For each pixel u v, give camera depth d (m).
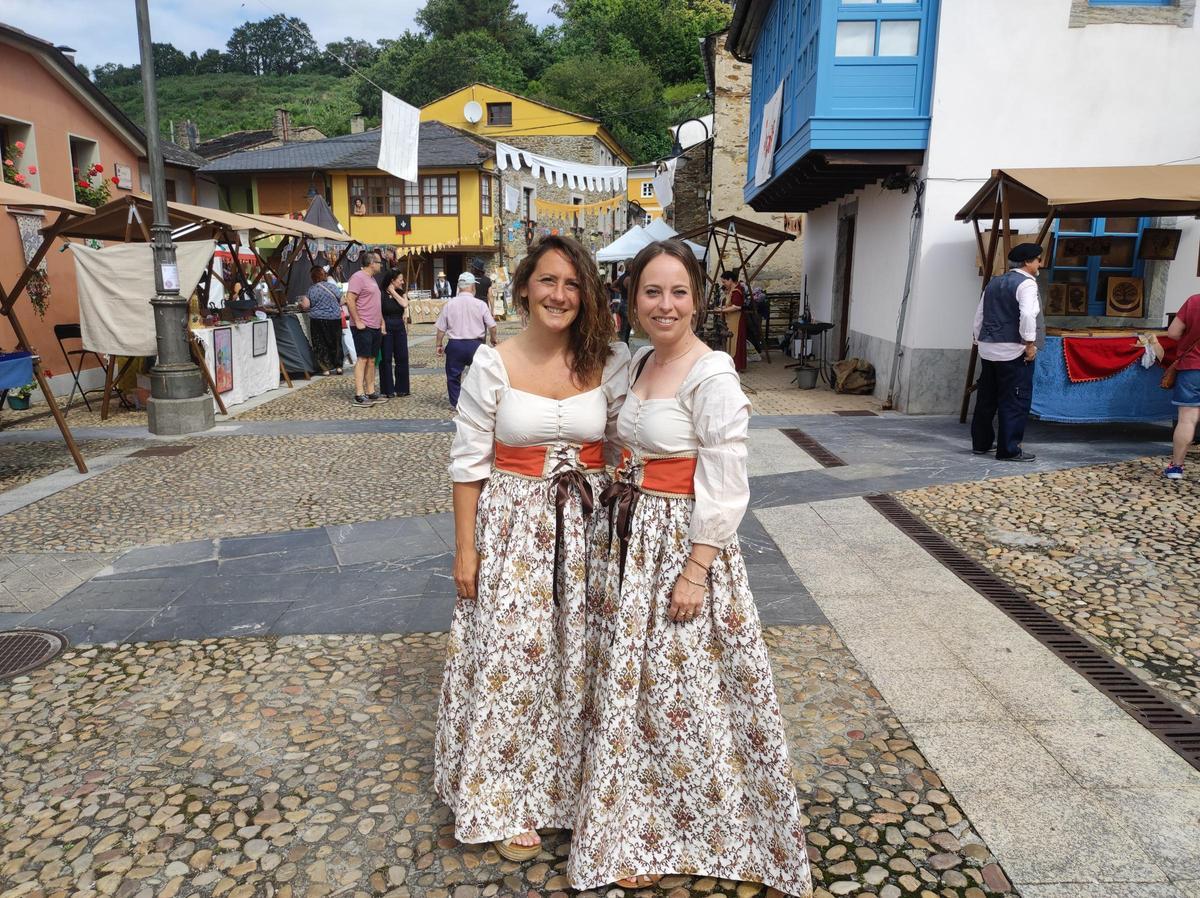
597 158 36.28
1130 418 7.33
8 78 10.68
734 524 2.02
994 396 6.76
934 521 5.20
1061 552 4.63
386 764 2.74
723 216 18.55
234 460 7.19
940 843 2.32
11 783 2.66
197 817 2.48
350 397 10.75
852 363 10.35
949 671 3.31
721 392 1.98
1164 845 2.29
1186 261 8.55
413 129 13.67
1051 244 8.42
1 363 6.09
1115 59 8.16
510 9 55.28
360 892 2.17
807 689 3.17
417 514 5.57
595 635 2.25
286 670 3.40
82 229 9.88
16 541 5.04
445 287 26.73
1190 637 3.61
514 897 2.15
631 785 2.20
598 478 2.26
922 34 8.27
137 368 9.88
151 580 4.39
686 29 52.78
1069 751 2.75
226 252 14.59
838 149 8.51
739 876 2.17
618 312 13.53
